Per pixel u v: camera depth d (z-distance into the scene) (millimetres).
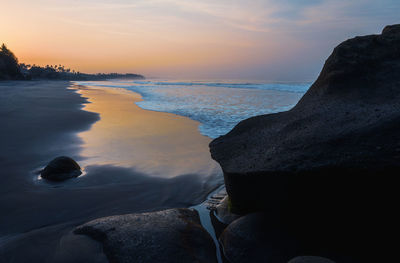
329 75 2826
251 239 2234
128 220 2449
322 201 2090
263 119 3312
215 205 3316
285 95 21219
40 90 25844
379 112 2211
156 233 2209
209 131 7914
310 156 2137
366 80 2623
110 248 2082
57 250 2248
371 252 1920
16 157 5191
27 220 2920
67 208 3227
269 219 2340
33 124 8336
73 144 6293
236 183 2568
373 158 1869
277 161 2268
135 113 11453
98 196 3592
